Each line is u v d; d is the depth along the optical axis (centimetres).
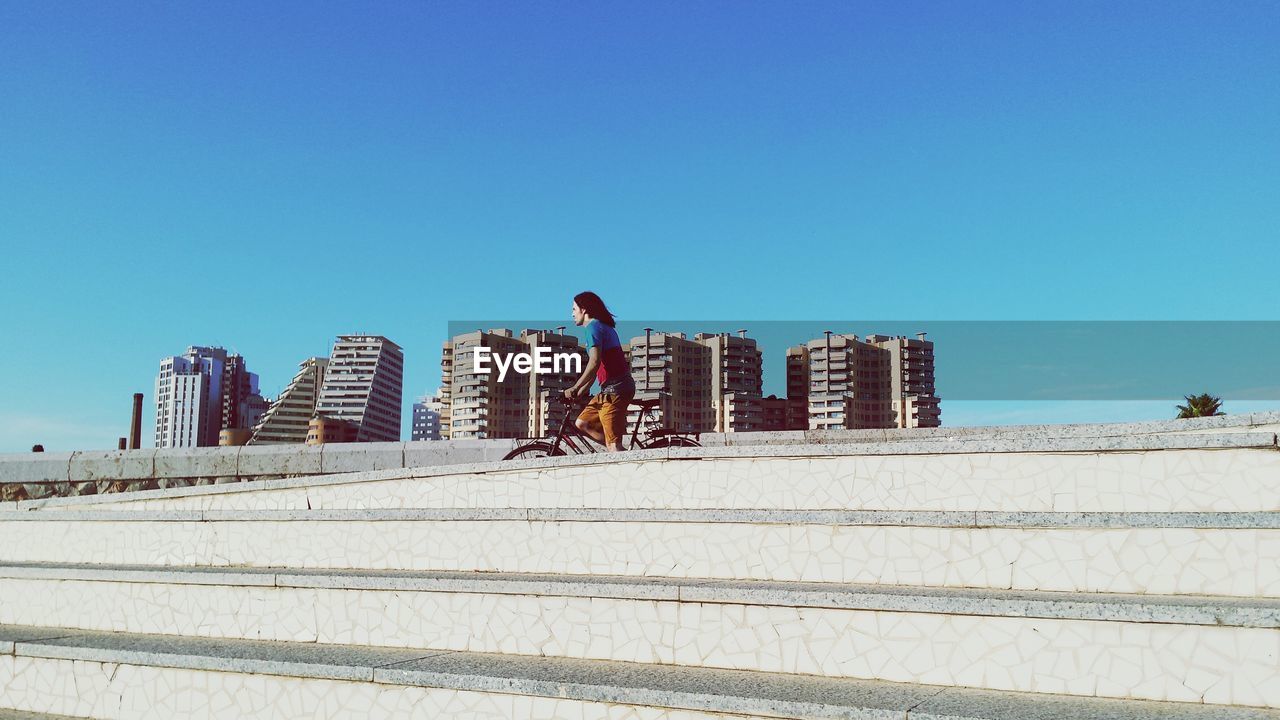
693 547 539
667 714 417
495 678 452
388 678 475
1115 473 488
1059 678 401
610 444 895
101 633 618
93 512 735
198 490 765
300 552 650
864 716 379
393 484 704
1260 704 368
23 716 560
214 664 518
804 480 568
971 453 525
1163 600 408
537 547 579
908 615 433
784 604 458
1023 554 461
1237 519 420
